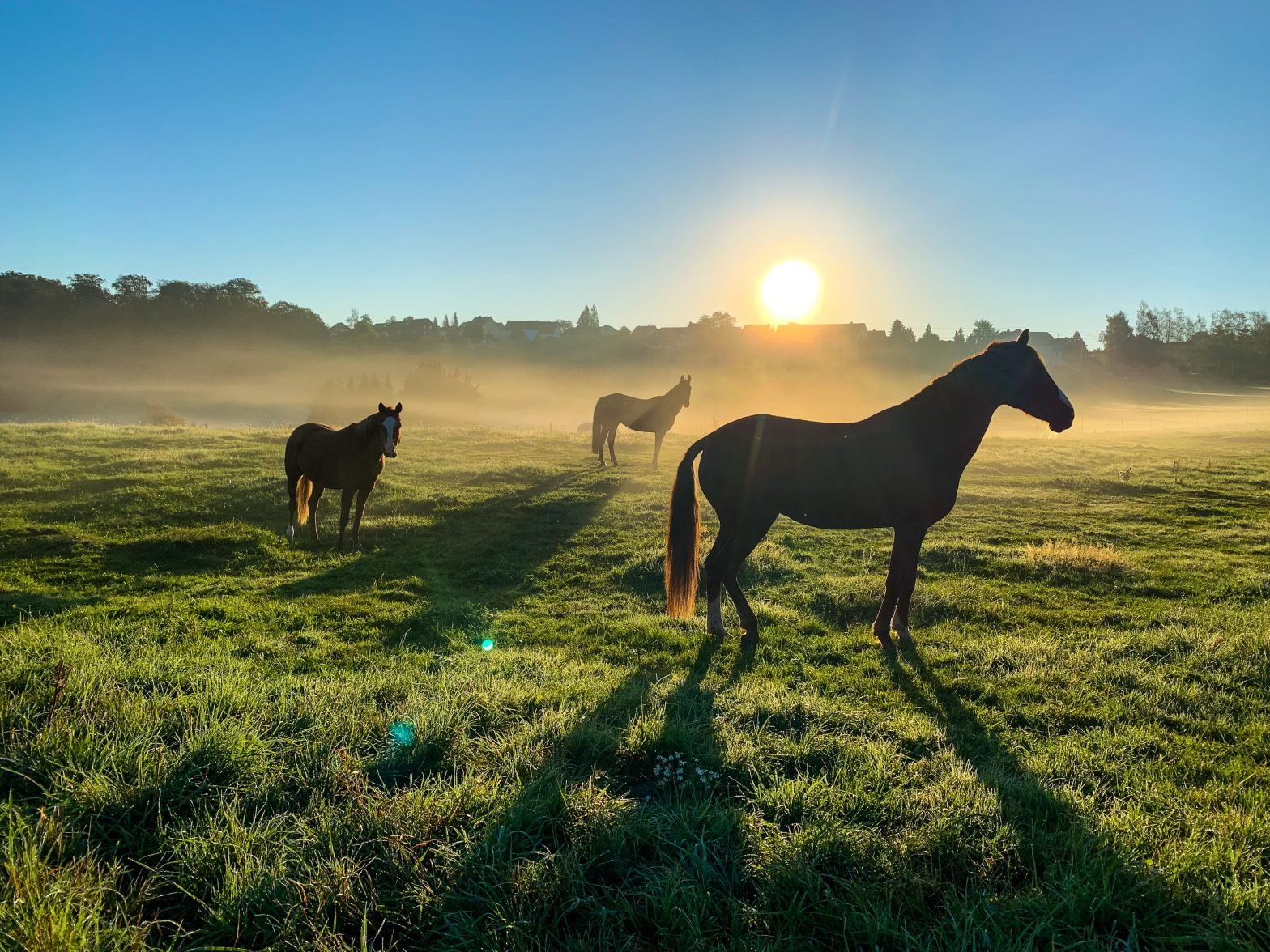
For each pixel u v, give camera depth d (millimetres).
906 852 2715
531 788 3016
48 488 13086
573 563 9398
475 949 2197
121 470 14875
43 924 1989
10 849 2289
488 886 2422
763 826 2932
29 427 21125
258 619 6840
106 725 3297
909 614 6938
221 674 4426
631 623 6906
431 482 15141
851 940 2307
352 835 2646
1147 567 9055
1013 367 5863
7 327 124000
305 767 3129
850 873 2613
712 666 5648
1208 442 25969
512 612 7352
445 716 3709
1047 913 2375
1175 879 2539
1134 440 26516
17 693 3541
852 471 6008
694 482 6398
